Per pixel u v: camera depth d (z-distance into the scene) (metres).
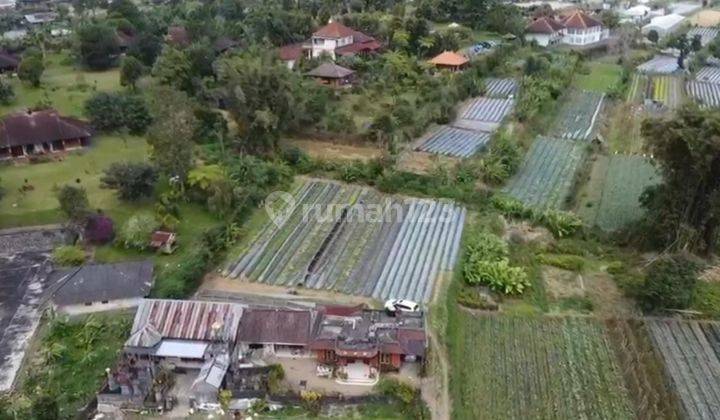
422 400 34.16
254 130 61.84
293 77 66.94
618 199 58.69
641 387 36.03
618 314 43.06
